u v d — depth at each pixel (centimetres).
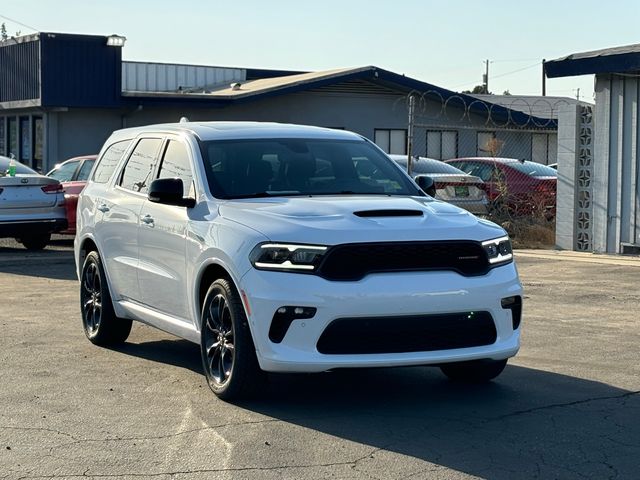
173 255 725
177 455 551
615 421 618
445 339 625
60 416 632
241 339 633
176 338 909
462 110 3222
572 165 1593
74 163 1808
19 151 3052
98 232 856
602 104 1547
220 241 654
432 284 612
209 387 689
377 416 630
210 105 2895
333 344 605
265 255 616
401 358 607
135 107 2834
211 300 667
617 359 802
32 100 2805
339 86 3188
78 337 907
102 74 2792
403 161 1861
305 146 780
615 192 1538
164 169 789
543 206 1844
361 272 609
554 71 1562
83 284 894
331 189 741
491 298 632
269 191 724
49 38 2731
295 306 600
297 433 591
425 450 559
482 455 550
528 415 632
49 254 1659
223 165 739
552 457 546
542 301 1103
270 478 512
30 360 802
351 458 544
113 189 859
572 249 1606
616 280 1265
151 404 661
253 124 818
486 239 644
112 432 596
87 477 515
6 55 2991
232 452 555
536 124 2925
